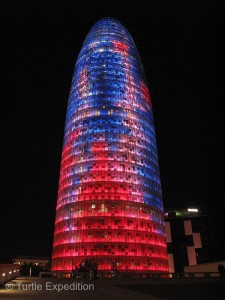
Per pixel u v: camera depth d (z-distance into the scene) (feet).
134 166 366.22
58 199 376.07
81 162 362.53
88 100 401.90
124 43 467.11
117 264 304.50
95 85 411.13
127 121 390.83
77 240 319.27
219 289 115.96
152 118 440.45
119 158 362.12
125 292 94.73
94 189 342.64
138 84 435.53
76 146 377.50
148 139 402.93
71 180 360.28
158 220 361.51
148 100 444.96
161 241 351.87
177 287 123.03
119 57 443.32
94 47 454.40
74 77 455.22
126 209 336.29
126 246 317.01
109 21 499.10
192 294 100.99
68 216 340.18
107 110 390.42
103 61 433.89
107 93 403.34
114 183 346.33
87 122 385.70
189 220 504.84
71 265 307.58
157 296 94.48
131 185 352.28
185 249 486.79
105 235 318.65
